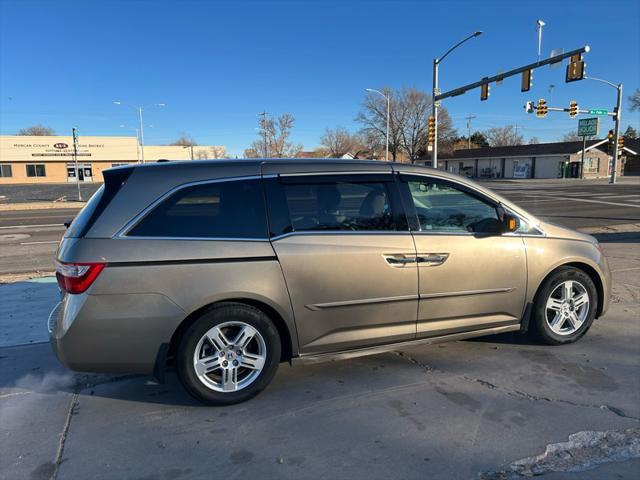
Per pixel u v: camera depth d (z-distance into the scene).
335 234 3.66
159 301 3.26
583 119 54.69
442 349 4.54
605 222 15.35
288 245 3.52
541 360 4.26
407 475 2.73
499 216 4.16
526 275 4.25
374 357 4.38
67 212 23.02
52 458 2.94
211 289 3.34
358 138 81.12
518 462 2.83
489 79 24.11
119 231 3.25
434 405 3.50
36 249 11.45
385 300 3.78
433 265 3.90
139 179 3.39
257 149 75.19
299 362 3.67
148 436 3.17
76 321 3.17
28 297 6.60
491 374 3.99
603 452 2.91
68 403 3.63
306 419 3.34
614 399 3.55
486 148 71.88
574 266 4.54
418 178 4.02
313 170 3.72
